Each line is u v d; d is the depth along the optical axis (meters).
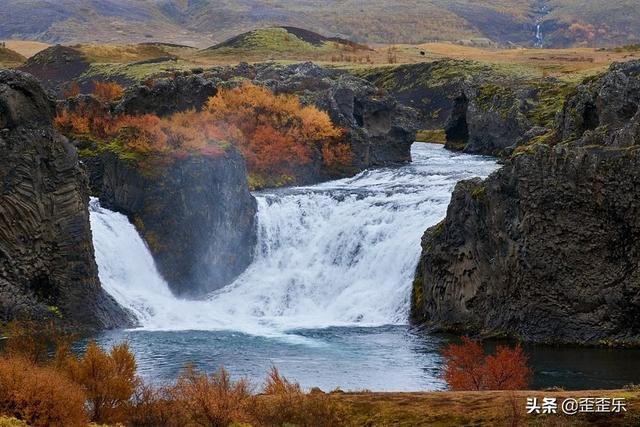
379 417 53.84
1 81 94.75
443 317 95.81
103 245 105.94
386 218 112.12
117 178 113.50
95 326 95.62
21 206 93.25
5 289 91.75
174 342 88.81
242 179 117.31
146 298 105.19
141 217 111.88
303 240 117.19
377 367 78.12
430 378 73.94
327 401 54.69
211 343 88.44
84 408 52.56
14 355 58.91
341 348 86.19
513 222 89.62
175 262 111.62
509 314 90.06
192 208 112.81
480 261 92.88
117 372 56.44
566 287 87.44
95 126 125.25
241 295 112.56
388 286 106.38
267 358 81.75
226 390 54.66
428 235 100.12
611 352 83.81
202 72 193.25
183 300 111.00
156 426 52.81
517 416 52.12
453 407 54.66
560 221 87.56
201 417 52.84
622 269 85.81
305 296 111.94
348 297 107.75
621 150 86.12
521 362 68.62
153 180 112.00
